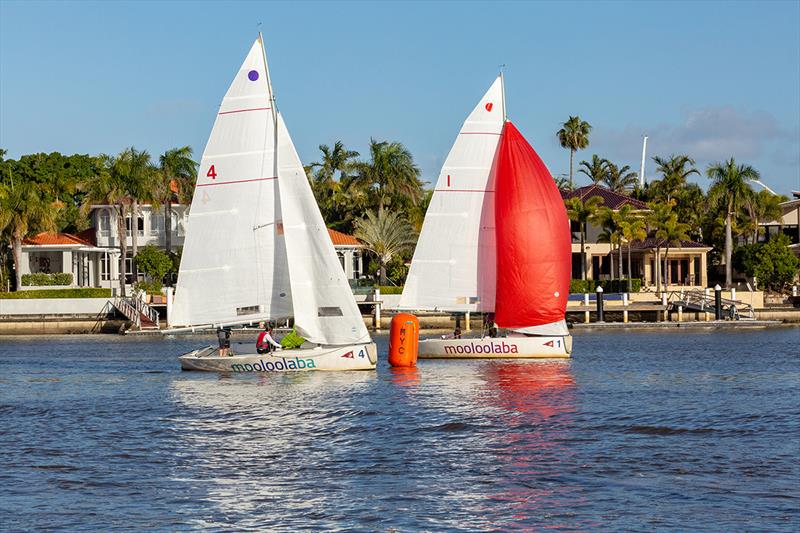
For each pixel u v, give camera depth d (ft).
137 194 359.87
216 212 171.83
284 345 172.86
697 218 449.48
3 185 354.74
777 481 90.22
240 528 78.43
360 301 339.57
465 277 195.83
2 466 99.35
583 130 568.82
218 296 172.86
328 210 440.86
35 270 390.63
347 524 79.10
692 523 78.02
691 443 107.96
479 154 194.70
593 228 419.95
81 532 77.61
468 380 164.86
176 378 172.45
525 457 101.19
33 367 202.80
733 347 247.70
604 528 77.20
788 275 393.50
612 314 365.61
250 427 120.78
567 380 166.30
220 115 170.91
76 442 112.06
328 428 119.44
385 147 405.80
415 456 102.47
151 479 93.61
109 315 337.31
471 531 77.10
